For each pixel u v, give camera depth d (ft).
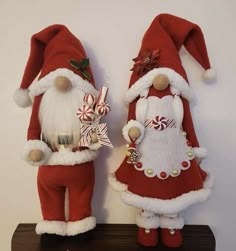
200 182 1.64
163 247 1.75
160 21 1.73
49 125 1.62
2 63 1.91
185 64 1.92
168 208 1.56
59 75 1.59
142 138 1.62
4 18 1.87
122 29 1.89
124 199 1.62
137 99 1.69
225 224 2.06
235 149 1.97
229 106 1.94
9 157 1.99
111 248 1.73
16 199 2.04
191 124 1.71
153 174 1.59
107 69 1.91
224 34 1.89
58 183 1.67
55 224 1.71
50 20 1.88
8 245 2.10
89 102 1.56
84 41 1.90
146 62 1.64
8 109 1.95
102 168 1.98
